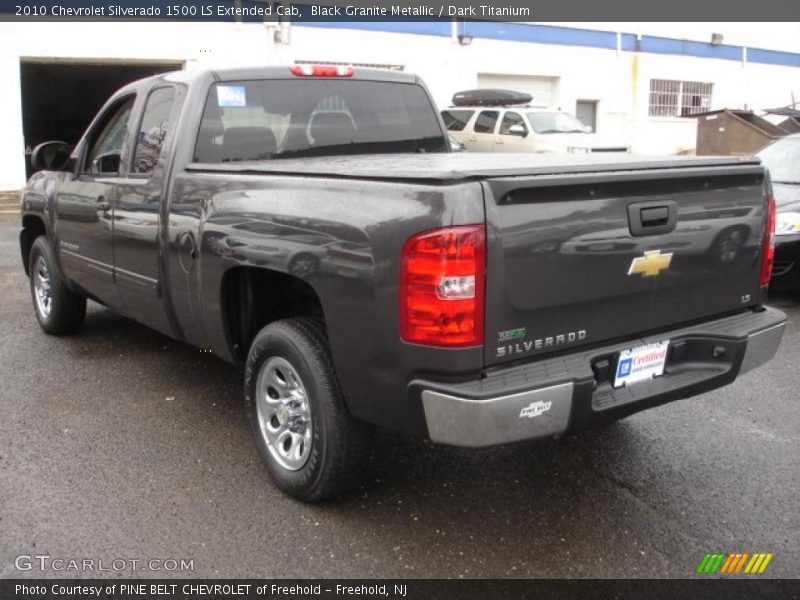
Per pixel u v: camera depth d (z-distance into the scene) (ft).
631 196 9.79
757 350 11.15
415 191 8.84
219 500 11.34
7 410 14.67
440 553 10.11
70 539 10.30
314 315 11.76
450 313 8.57
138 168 14.37
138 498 11.37
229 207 11.51
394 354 9.12
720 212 10.82
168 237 13.03
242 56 51.11
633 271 9.93
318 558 9.97
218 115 13.42
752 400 15.38
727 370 10.86
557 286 9.25
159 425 14.02
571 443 13.37
